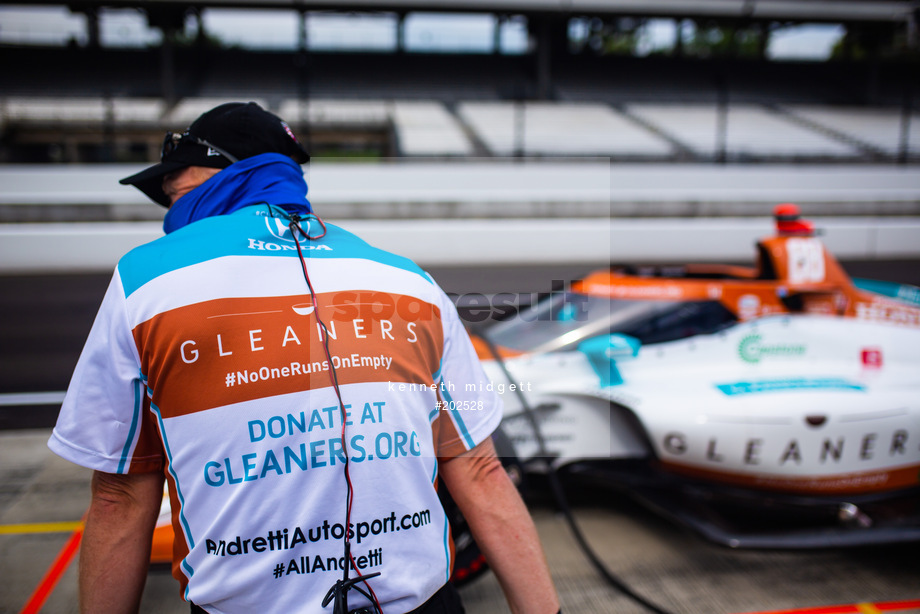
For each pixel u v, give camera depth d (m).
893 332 2.98
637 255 11.86
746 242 12.38
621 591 2.45
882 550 2.78
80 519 3.03
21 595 2.45
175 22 24.58
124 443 0.88
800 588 2.51
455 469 1.03
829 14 23.33
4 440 4.03
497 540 1.02
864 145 20.55
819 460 2.61
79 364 0.88
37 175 13.47
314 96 24.12
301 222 0.97
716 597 2.44
